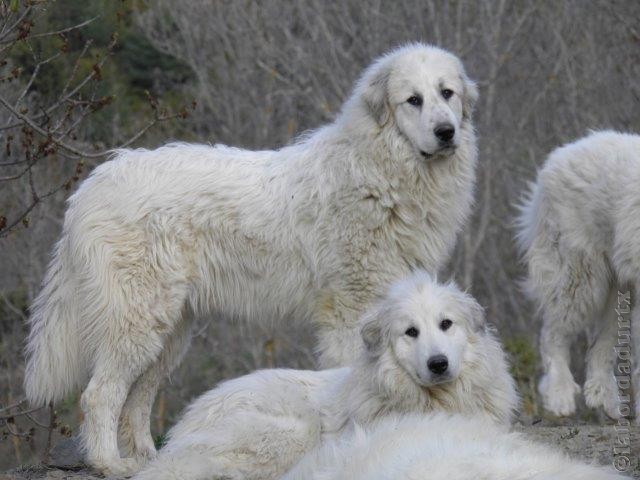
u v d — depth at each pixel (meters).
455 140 11.75
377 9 26.28
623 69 25.75
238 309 12.18
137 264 11.55
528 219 14.32
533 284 13.94
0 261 23.81
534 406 16.73
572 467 5.50
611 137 13.40
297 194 11.99
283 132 26.52
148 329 11.55
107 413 11.38
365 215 11.86
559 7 26.84
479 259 25.33
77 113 22.53
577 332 13.77
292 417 9.88
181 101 27.59
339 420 9.92
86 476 11.09
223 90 27.45
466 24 26.53
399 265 12.01
